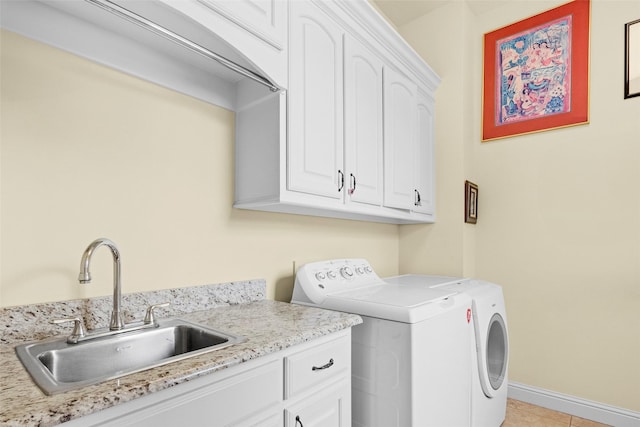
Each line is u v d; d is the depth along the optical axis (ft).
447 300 5.17
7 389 2.15
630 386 6.80
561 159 7.76
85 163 3.61
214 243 4.79
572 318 7.49
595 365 7.18
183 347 3.79
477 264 8.81
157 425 2.37
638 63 6.92
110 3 2.80
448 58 8.56
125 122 3.94
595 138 7.35
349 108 5.56
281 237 5.81
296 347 3.44
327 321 3.93
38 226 3.29
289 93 4.49
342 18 5.42
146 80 4.12
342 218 7.11
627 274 6.93
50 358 2.88
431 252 8.54
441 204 8.47
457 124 8.33
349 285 5.99
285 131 4.46
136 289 3.97
